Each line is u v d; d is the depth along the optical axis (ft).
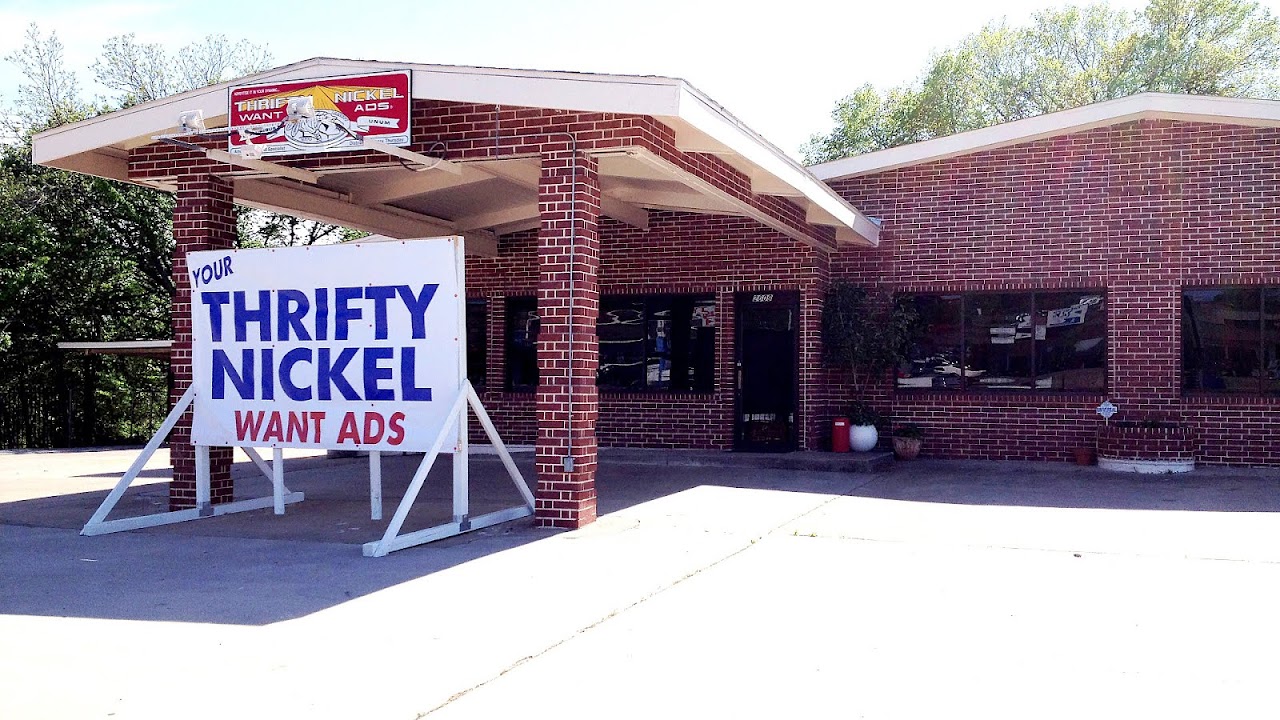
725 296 50.93
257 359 33.04
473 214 49.52
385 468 49.78
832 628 19.43
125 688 16.20
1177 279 45.73
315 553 27.48
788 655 17.76
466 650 18.17
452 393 30.73
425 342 30.99
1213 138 45.39
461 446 30.55
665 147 31.83
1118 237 46.62
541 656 17.81
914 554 26.50
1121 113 45.75
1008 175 48.44
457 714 14.99
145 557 27.14
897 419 50.26
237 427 33.40
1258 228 44.68
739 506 34.88
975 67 132.16
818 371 49.42
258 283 32.94
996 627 19.45
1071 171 47.39
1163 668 16.96
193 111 30.86
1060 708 15.11
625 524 31.24
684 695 15.74
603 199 45.32
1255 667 16.98
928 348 50.19
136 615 20.76
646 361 52.85
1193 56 120.98
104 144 34.14
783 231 44.80
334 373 32.01
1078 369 47.85
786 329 50.42
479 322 56.24
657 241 52.16
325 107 31.42
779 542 28.32
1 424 85.51
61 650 18.26
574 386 30.76
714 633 19.16
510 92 30.32
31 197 88.48
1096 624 19.65
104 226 91.25
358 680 16.55
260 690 16.08
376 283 31.50
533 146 31.32
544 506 30.99
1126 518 32.01
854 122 142.31
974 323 49.52
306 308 32.37
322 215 41.86
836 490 39.04
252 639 18.95
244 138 31.81
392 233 46.60
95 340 89.56
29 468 54.90
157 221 94.27
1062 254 47.50
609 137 30.45
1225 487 39.24
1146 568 24.59
